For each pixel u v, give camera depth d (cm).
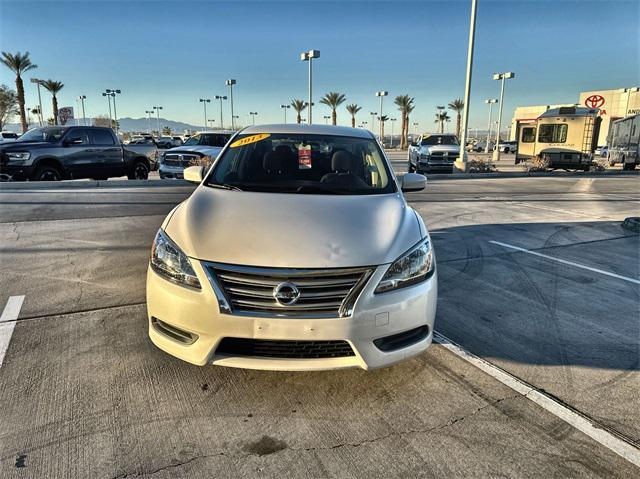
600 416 285
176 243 289
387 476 233
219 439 256
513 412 286
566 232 815
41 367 320
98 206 935
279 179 389
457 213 981
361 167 409
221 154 427
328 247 277
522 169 2323
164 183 1309
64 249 613
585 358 357
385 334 275
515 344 378
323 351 272
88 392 293
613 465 243
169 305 277
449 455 249
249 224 298
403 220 325
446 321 420
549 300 480
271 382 311
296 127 467
